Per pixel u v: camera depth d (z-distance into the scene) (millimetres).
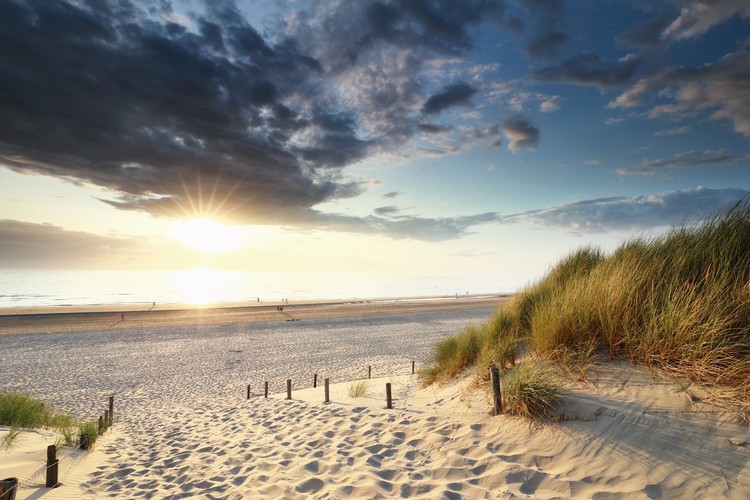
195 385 17625
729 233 5582
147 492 5289
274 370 20562
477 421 5352
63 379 18953
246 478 5355
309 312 54375
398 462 4910
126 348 27469
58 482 5531
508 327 7805
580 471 3830
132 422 11633
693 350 4551
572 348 5840
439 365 9328
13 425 7844
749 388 3957
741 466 3320
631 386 4723
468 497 3861
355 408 8000
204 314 50625
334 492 4395
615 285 5852
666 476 3463
